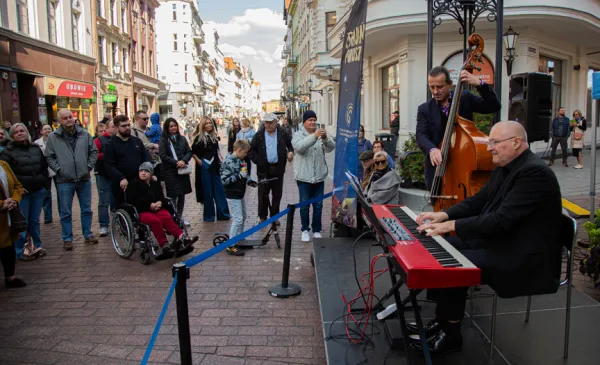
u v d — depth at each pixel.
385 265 4.52
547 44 13.97
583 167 12.50
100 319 4.09
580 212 6.72
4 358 3.42
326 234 6.94
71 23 21.62
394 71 15.62
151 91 37.53
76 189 6.46
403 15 12.11
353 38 5.27
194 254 6.00
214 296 4.57
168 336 3.77
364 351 3.02
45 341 3.68
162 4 58.56
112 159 6.26
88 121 23.47
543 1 11.30
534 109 5.54
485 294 3.82
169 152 7.24
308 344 3.61
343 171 5.41
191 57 60.66
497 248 2.65
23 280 5.04
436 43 13.16
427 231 2.68
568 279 2.80
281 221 7.81
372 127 17.59
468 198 3.07
